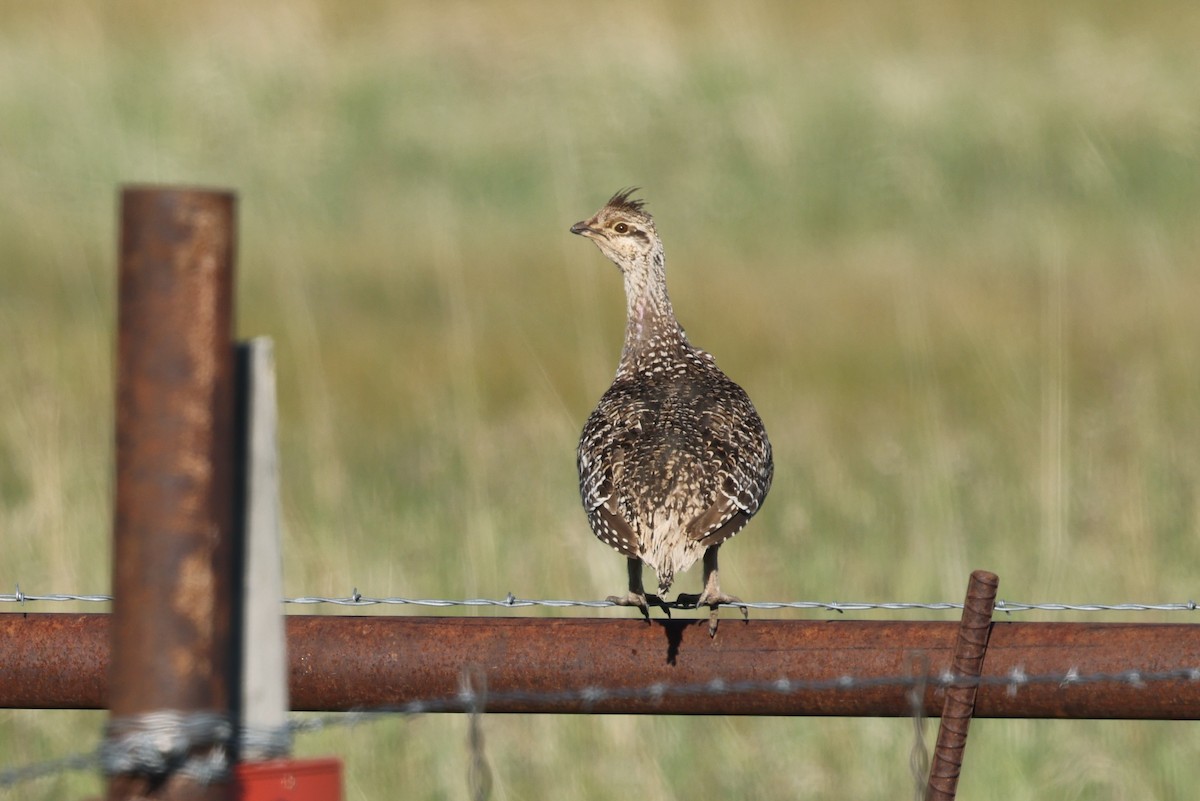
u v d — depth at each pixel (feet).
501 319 70.33
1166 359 63.93
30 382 52.90
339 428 53.62
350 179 98.22
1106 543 41.47
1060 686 18.40
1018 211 93.56
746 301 73.26
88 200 89.97
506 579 39.01
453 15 123.44
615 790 31.60
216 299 13.07
